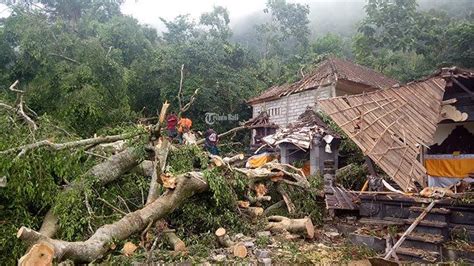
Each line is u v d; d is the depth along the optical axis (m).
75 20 25.77
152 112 20.20
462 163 9.96
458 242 5.69
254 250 5.98
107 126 12.36
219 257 5.57
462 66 19.34
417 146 7.11
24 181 5.09
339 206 7.50
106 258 5.01
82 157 6.68
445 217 5.88
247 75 23.20
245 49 26.59
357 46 22.92
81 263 4.53
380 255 5.98
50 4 26.00
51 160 5.60
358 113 7.44
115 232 5.03
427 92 8.23
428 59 21.47
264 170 8.33
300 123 11.50
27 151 5.34
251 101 19.86
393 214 6.78
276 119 18.08
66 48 13.73
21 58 13.35
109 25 19.44
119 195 6.74
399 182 6.43
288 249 6.07
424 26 21.39
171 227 6.70
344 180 9.41
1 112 6.94
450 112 8.77
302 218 7.59
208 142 10.41
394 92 8.16
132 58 19.78
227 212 6.95
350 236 6.69
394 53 24.98
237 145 18.98
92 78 13.17
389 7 21.47
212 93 20.09
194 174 6.49
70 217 5.33
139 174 7.30
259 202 8.23
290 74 24.52
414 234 5.86
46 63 13.00
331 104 7.50
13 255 4.67
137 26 20.61
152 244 5.82
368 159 7.74
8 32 13.77
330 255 5.96
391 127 7.30
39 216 5.68
